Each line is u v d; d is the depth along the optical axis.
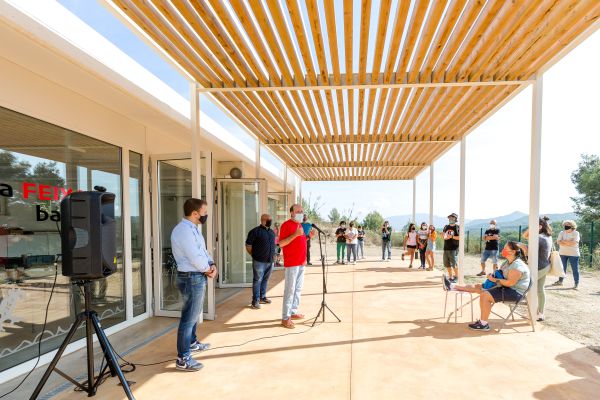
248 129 8.05
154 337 4.91
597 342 4.59
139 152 5.93
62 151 4.41
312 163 12.74
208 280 5.66
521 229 14.88
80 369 3.88
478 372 3.70
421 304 6.66
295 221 5.26
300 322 5.52
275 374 3.68
